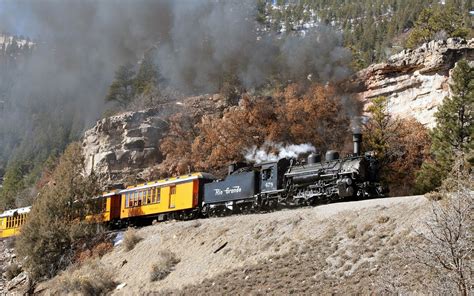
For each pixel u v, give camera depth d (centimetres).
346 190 3316
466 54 5672
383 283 1866
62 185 4744
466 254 1585
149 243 3956
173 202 4472
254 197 3875
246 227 3434
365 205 2984
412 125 5606
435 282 1641
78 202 4731
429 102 5772
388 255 2431
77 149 5259
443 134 4522
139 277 3559
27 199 8169
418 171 4747
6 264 5056
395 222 2662
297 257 2822
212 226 3706
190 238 3697
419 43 9169
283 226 3219
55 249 4444
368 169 3450
